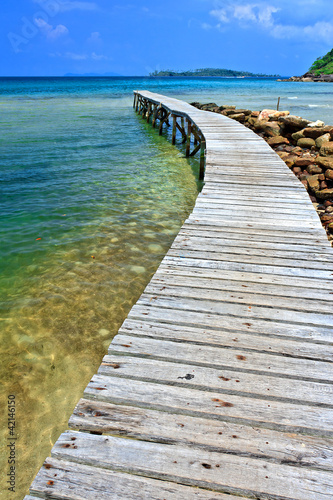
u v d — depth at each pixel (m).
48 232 5.71
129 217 6.32
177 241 3.85
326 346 2.30
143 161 10.59
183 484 1.50
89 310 3.84
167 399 1.89
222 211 4.68
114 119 20.38
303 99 33.31
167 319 2.54
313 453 1.61
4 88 56.41
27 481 2.21
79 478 1.51
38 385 2.91
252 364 2.14
